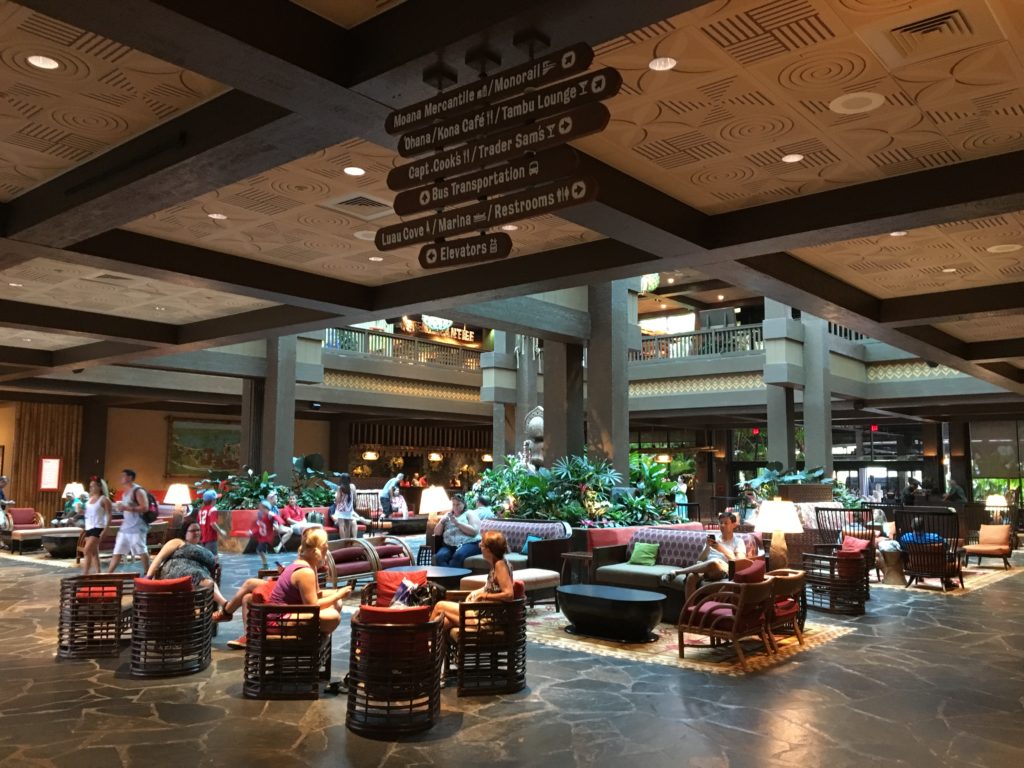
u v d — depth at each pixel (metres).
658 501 13.99
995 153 6.00
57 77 4.98
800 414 29.19
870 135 5.65
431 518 12.28
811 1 4.02
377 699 5.29
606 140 5.77
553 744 5.07
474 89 4.00
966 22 4.19
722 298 28.23
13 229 7.21
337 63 4.38
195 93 5.21
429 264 4.55
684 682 6.61
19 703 5.80
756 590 7.38
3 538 16.61
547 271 8.92
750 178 6.49
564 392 14.59
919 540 12.54
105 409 25.16
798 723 5.55
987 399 21.44
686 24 4.22
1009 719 5.67
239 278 9.26
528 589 9.71
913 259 8.94
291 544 16.19
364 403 24.31
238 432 28.75
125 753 4.82
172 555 7.41
